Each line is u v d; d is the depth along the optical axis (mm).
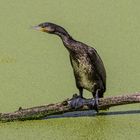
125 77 16266
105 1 22688
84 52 13398
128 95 13664
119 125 13547
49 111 13758
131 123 13625
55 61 17547
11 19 21391
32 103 14828
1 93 15461
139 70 16750
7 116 13766
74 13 21719
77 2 22750
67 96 15211
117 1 22656
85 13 21672
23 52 18359
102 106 13766
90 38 19391
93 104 13688
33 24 20875
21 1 23078
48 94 15344
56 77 16422
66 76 16453
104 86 13930
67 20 21125
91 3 22609
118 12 21594
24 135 13164
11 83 16078
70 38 13531
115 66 17078
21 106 14648
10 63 17516
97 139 12938
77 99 13750
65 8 22234
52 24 13664
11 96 15266
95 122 13688
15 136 13148
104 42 19000
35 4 22734
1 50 18562
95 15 21422
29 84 15992
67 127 13477
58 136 13086
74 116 13992
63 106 13734
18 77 16484
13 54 18219
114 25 20453
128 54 17969
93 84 13695
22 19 21359
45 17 21516
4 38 19641
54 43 19000
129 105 14492
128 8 21938
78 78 13727
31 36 19719
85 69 13508
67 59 17672
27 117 13797
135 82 15938
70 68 17000
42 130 13383
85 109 13805
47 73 16703
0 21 21234
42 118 13875
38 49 18547
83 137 13039
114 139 12938
